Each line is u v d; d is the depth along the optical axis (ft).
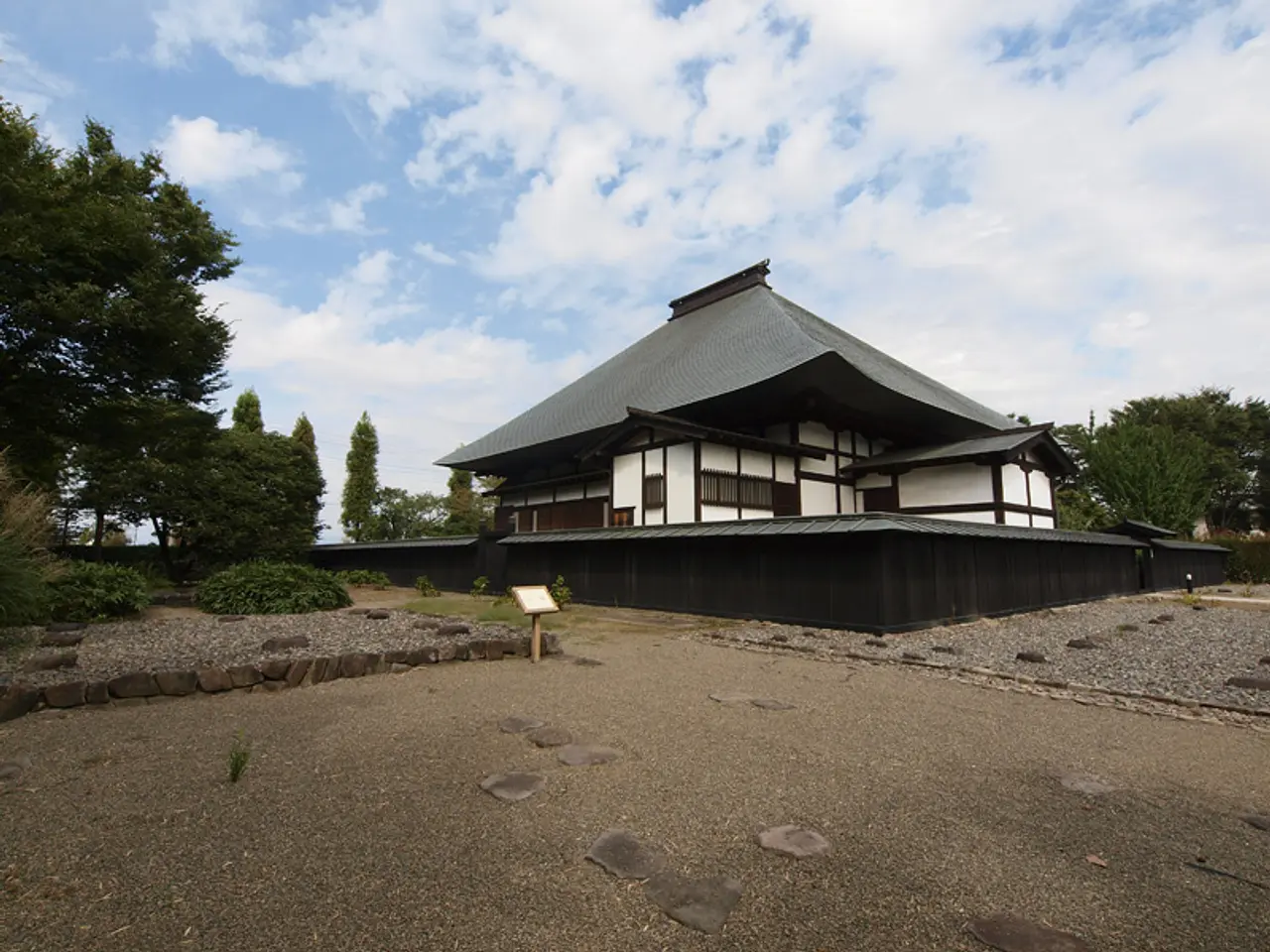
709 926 6.63
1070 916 6.90
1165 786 10.72
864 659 21.83
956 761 11.85
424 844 8.41
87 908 6.85
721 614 33.68
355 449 109.91
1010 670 20.22
